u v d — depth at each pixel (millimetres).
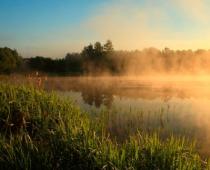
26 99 11492
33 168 6668
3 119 9953
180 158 6570
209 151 10031
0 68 52719
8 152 6805
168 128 13375
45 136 9039
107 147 7133
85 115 11516
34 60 67375
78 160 6918
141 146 7426
